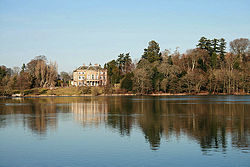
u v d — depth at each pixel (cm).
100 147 3506
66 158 3083
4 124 5319
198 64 19188
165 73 17700
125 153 3231
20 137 4119
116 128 4769
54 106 9344
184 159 2995
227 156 3080
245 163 2853
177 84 16850
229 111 7150
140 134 4241
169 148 3422
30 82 18550
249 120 5534
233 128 4650
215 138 3916
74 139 3953
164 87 16875
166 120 5638
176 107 8400
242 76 16075
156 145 3572
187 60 19412
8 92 16550
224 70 16775
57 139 3969
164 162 2914
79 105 9650
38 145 3638
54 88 18862
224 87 16375
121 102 10931
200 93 16888
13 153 3288
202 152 3238
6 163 2948
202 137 3984
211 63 19450
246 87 16175
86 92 17725
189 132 4350
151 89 17475
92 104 10062
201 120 5588
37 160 3030
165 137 4012
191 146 3497
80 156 3144
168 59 19450
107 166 2817
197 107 8319
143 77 17038
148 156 3111
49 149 3441
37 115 6762
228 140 3788
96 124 5219
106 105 9519
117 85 19950
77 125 5131
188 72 17162
